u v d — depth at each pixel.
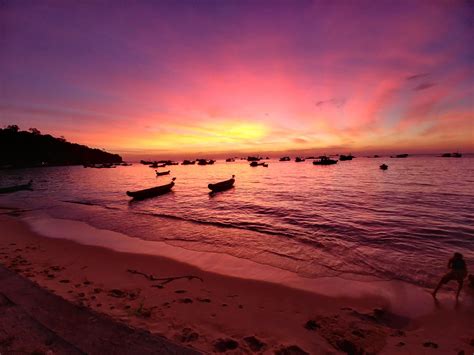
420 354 5.48
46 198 32.56
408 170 78.50
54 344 3.09
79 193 37.75
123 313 6.36
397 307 7.73
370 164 124.75
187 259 11.64
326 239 14.81
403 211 21.97
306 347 5.54
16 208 25.11
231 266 10.86
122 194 36.56
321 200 28.83
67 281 8.51
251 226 18.09
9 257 11.03
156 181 60.00
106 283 8.72
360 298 8.27
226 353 5.11
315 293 8.57
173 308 7.07
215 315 6.89
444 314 7.32
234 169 116.62
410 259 11.63
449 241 14.08
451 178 50.69
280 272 10.29
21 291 4.37
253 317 6.92
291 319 6.90
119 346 3.07
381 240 14.48
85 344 3.10
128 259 11.55
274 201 29.11
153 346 3.07
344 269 10.59
